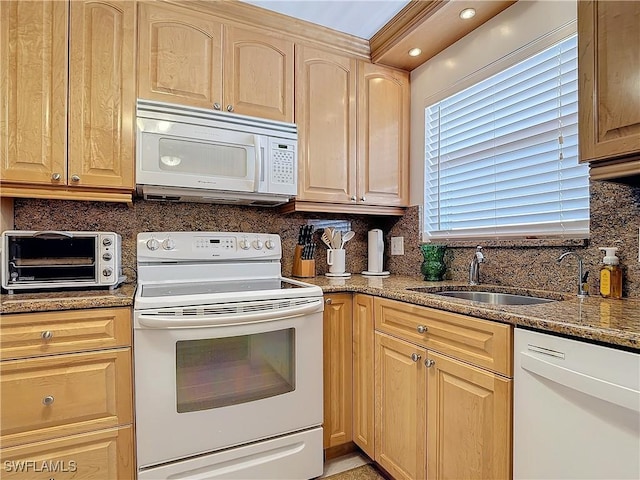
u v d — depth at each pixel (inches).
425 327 54.7
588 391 33.7
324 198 82.4
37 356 48.7
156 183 65.4
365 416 69.1
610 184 53.4
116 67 63.6
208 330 55.9
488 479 44.4
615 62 42.1
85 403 50.9
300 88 79.9
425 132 89.7
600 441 33.9
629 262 51.2
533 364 38.9
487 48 73.7
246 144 72.5
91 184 61.6
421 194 90.7
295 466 63.3
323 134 82.4
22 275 56.8
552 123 62.4
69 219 71.4
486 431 44.7
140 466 53.0
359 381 70.7
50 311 49.5
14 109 57.3
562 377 35.9
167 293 60.2
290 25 78.9
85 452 50.9
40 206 69.4
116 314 52.7
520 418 40.9
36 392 48.6
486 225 74.9
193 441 55.6
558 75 61.2
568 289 58.8
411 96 94.3
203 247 75.2
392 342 61.9
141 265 70.9
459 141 81.1
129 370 53.2
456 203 82.1
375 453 66.2
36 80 58.6
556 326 36.8
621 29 41.6
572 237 59.6
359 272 100.8
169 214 79.4
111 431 52.2
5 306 47.1
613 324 35.4
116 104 63.4
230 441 58.1
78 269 60.0
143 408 53.0
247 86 74.3
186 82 68.9
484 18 72.9
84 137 61.2
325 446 69.5
